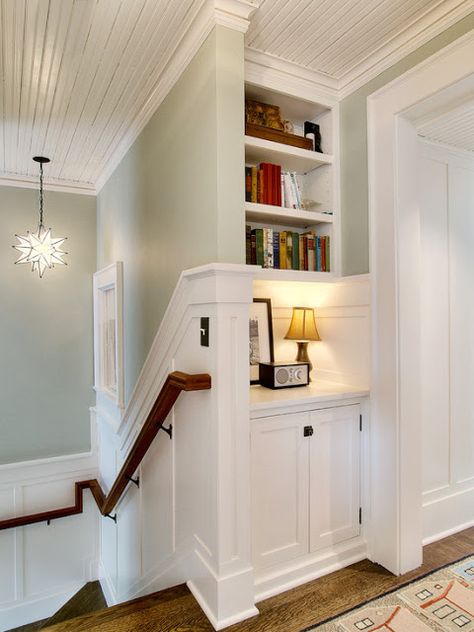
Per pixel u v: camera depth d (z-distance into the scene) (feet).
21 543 11.87
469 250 8.39
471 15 5.24
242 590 5.33
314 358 7.97
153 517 7.89
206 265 5.31
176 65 6.61
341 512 6.56
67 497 12.65
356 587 5.90
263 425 5.85
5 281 12.23
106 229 12.26
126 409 9.73
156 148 7.92
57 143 10.03
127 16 5.60
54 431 12.78
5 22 5.69
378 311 6.56
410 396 6.33
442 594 5.72
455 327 8.10
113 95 7.76
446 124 7.19
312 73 6.93
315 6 5.40
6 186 12.22
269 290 8.01
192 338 6.10
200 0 5.34
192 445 6.10
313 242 7.32
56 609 12.17
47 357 12.75
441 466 7.74
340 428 6.56
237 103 5.56
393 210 6.31
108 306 12.49
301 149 7.06
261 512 5.83
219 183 5.39
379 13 5.57
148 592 8.02
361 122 6.93
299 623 5.19
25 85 7.40
